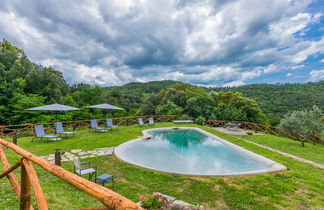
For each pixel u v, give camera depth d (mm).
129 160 5273
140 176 4238
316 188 3734
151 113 26969
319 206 3100
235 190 3648
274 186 3832
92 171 3832
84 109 17906
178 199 3271
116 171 4512
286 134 9406
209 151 7242
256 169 5191
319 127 7699
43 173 4031
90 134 9312
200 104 20031
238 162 5871
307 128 7988
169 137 10094
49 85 17125
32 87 16453
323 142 7887
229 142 8125
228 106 19359
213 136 9641
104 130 10242
